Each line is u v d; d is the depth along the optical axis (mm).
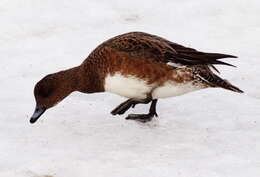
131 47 11312
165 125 12055
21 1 17297
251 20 16609
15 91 13398
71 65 14609
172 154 10914
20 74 14172
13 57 14906
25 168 10453
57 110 12609
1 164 10586
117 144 11297
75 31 16203
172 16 16906
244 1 17391
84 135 11664
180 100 13039
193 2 17484
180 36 15922
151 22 16688
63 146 11227
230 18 16688
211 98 13086
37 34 16000
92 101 13047
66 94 11992
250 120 12125
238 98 13062
